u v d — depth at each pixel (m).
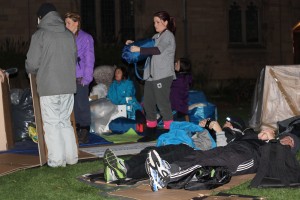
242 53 22.89
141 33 21.11
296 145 5.73
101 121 9.44
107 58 17.97
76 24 7.77
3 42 18.83
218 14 22.38
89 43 7.88
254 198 4.59
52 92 6.28
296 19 24.00
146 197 4.78
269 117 9.34
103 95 10.26
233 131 6.50
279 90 9.34
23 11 19.14
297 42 24.91
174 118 9.15
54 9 6.50
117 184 5.36
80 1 20.53
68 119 6.58
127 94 9.80
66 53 6.37
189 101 10.17
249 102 19.83
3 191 5.23
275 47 23.62
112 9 21.14
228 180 5.14
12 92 8.64
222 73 22.47
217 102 19.66
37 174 5.95
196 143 6.36
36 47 6.24
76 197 4.94
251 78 23.00
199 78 21.62
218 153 5.45
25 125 8.45
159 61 7.69
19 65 16.48
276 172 5.19
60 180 5.64
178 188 5.05
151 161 5.00
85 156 7.02
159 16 7.73
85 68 7.88
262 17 23.42
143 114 9.19
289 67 9.38
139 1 21.06
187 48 21.78
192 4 21.86
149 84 7.94
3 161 6.74
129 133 9.19
